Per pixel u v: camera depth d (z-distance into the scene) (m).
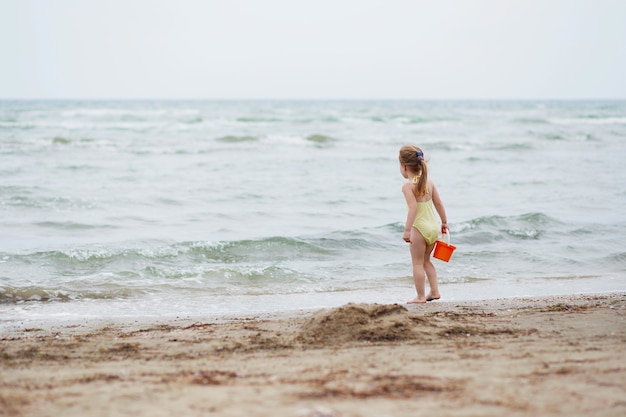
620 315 5.75
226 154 24.23
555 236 10.76
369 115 56.19
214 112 59.78
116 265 8.62
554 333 4.96
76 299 7.10
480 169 20.28
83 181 16.53
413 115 57.12
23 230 10.80
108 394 3.38
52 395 3.38
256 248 9.55
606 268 8.88
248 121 43.28
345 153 25.16
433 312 6.00
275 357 4.32
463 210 13.20
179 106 86.31
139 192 14.97
